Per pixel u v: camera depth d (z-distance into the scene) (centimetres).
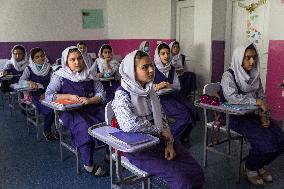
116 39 687
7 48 598
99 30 689
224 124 241
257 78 233
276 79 381
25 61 446
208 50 492
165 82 289
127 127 153
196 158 273
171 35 571
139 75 159
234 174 242
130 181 159
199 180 148
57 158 279
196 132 346
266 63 417
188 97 498
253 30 438
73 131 236
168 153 154
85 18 668
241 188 220
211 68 496
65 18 645
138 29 634
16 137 339
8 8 588
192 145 306
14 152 295
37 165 264
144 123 155
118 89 164
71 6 647
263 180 228
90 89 258
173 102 291
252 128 216
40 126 377
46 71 359
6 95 553
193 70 547
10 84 409
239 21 461
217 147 299
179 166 149
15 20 596
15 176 243
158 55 304
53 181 234
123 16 660
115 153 164
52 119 319
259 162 215
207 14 485
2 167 261
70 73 254
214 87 247
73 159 276
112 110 175
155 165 149
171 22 566
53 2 626
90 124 230
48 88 254
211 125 244
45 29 627
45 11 621
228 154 249
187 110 287
